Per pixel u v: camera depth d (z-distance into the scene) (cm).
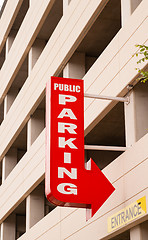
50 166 1559
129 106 1728
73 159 1584
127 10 1820
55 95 1631
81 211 2009
